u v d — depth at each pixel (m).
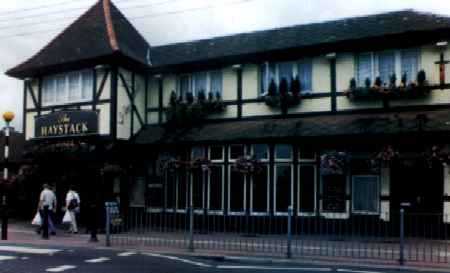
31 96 20.97
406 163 14.17
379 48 16.05
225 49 19.08
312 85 17.09
